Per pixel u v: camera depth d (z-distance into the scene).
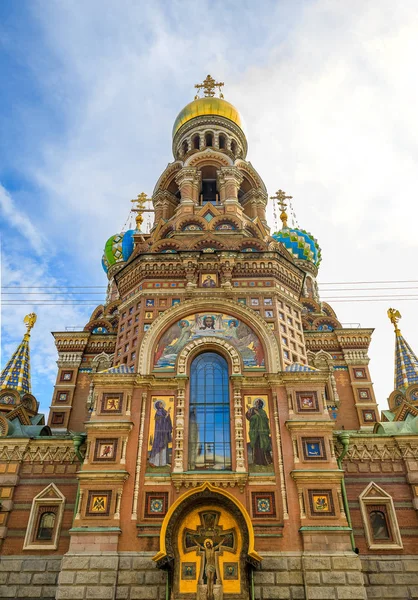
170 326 26.28
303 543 19.69
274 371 24.55
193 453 22.39
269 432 22.66
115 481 20.95
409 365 32.19
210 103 44.75
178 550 19.27
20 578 21.83
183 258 28.53
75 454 24.72
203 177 41.38
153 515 20.58
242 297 27.56
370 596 20.80
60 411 31.97
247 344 25.55
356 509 22.98
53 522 23.36
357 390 33.12
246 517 19.19
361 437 24.59
